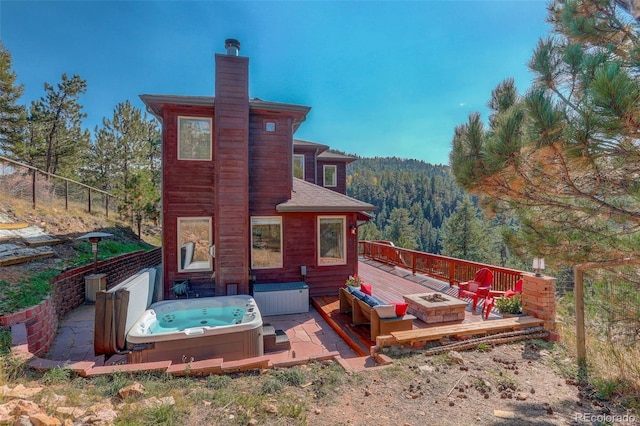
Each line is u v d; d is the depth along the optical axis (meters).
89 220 12.98
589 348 4.86
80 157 22.92
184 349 4.83
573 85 3.66
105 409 2.69
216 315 6.78
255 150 9.02
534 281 5.86
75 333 6.03
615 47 3.51
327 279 9.24
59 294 6.83
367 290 7.00
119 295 4.89
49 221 10.58
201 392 3.27
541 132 3.23
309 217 9.16
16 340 4.07
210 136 8.58
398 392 3.52
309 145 15.42
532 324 5.50
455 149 4.28
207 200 8.54
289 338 6.15
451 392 3.56
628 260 3.69
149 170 23.47
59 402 2.81
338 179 18.11
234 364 3.92
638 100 2.64
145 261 12.38
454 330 5.09
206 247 8.52
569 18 3.95
